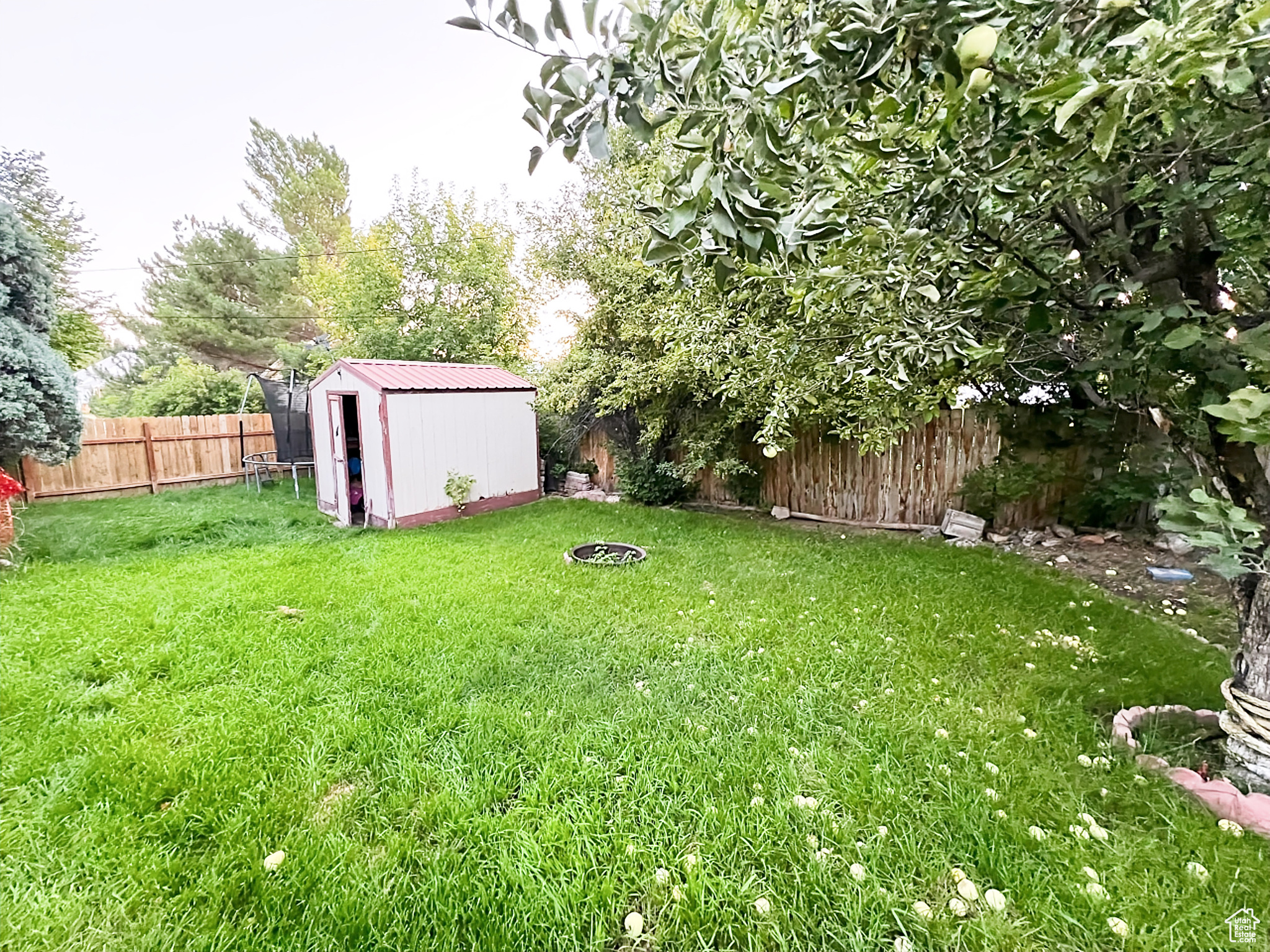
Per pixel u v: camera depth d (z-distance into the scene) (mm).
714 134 1089
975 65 949
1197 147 1548
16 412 4945
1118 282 1903
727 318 3844
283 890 1473
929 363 2250
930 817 1708
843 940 1347
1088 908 1391
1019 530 5320
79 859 1573
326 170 18234
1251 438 1155
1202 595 3689
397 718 2281
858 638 3051
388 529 6102
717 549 5152
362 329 11297
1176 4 993
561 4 1030
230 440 9172
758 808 1746
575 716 2301
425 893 1471
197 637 3062
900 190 1701
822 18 1053
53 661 2746
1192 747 2057
